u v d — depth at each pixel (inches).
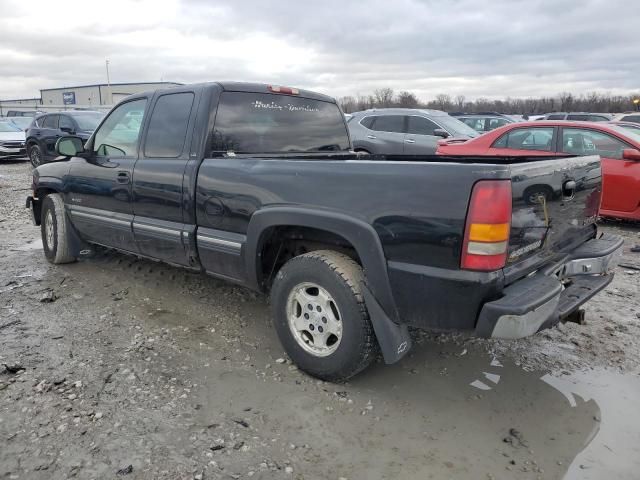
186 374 129.0
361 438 105.8
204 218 146.0
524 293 102.5
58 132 615.5
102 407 113.7
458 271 101.2
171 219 156.7
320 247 134.5
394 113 455.8
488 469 97.3
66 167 201.5
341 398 119.4
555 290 105.7
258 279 137.9
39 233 284.8
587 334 154.7
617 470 97.0
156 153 162.1
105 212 183.8
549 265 117.8
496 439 106.0
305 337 128.3
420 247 104.8
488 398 120.7
